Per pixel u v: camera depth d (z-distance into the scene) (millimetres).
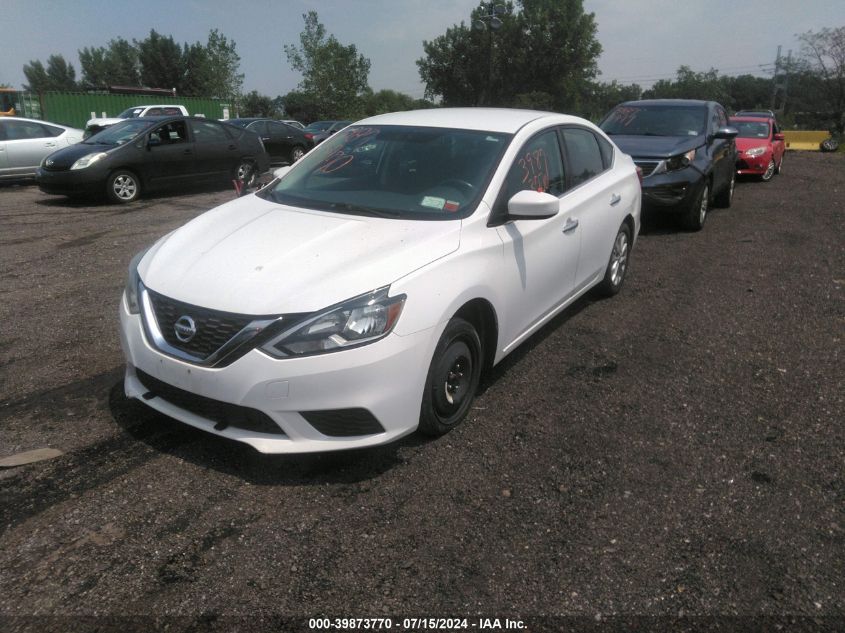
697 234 8906
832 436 3688
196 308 3092
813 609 2465
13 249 7816
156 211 10828
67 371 4305
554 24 57844
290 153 18875
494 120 4523
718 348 4926
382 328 3037
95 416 3723
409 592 2504
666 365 4609
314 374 2936
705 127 9383
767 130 15688
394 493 3096
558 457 3430
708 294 6234
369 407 3043
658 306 5859
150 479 3152
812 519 2971
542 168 4438
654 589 2547
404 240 3428
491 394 4121
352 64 47344
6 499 2979
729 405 4035
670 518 2959
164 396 3311
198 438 3508
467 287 3436
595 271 5340
